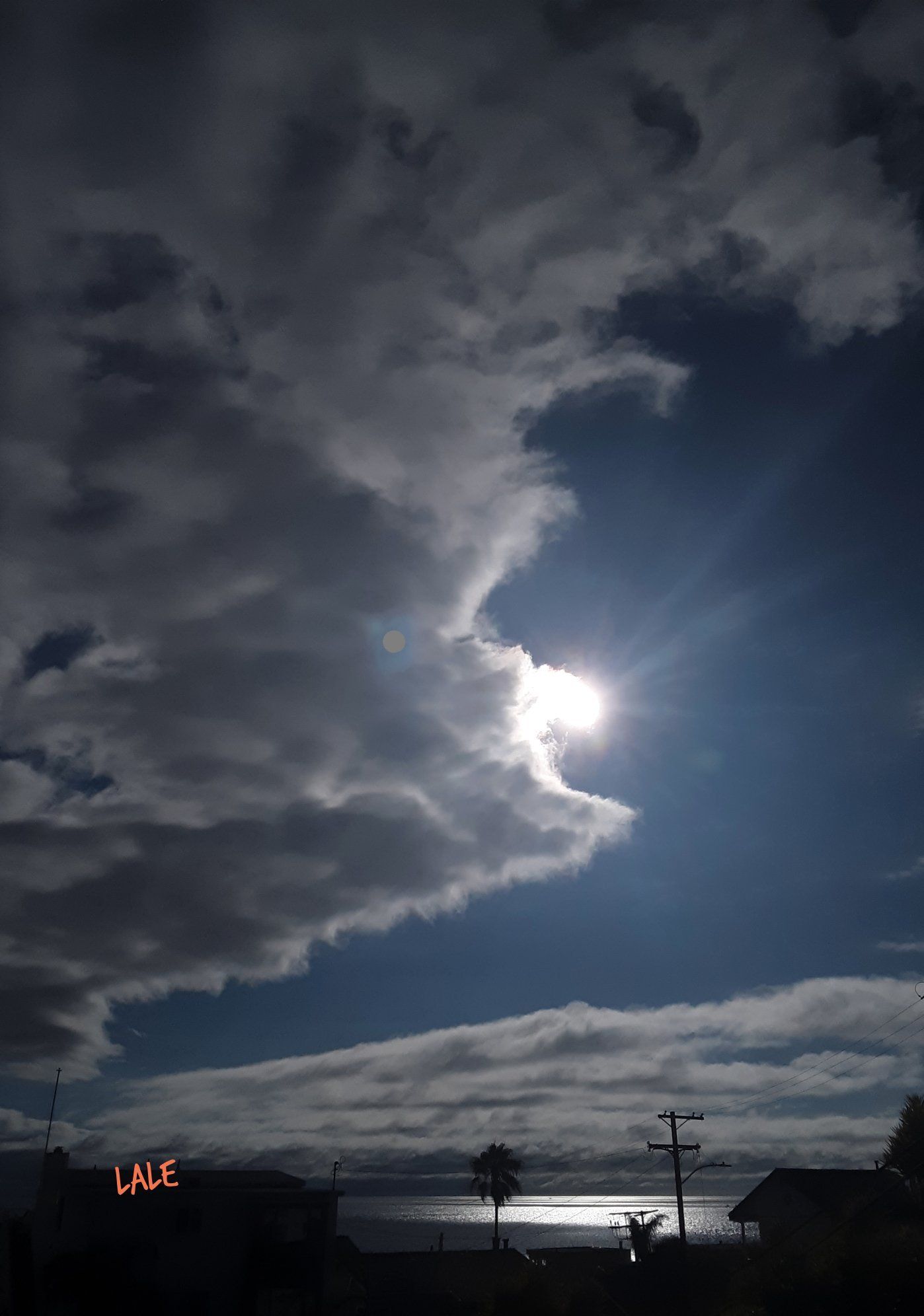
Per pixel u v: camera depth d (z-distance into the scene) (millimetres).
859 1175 55125
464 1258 64812
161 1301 42281
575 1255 65062
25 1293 40906
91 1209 43781
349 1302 50438
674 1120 51250
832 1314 28734
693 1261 46625
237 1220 45125
